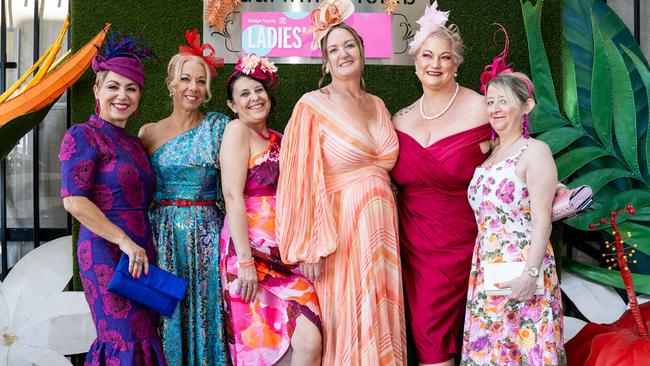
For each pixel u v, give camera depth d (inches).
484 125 103.3
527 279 88.1
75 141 93.1
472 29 133.9
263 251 99.2
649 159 130.3
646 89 131.7
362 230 98.7
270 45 131.2
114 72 97.3
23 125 123.8
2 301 125.5
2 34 140.4
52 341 124.3
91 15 131.0
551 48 134.1
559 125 129.4
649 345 97.9
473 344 94.6
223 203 112.0
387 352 97.8
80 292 127.2
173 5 131.6
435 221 104.7
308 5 131.3
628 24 148.0
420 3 132.6
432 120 105.7
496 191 92.9
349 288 98.3
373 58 132.3
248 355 97.5
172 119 108.0
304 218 99.1
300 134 101.1
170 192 103.3
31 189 147.8
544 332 90.3
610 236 132.5
